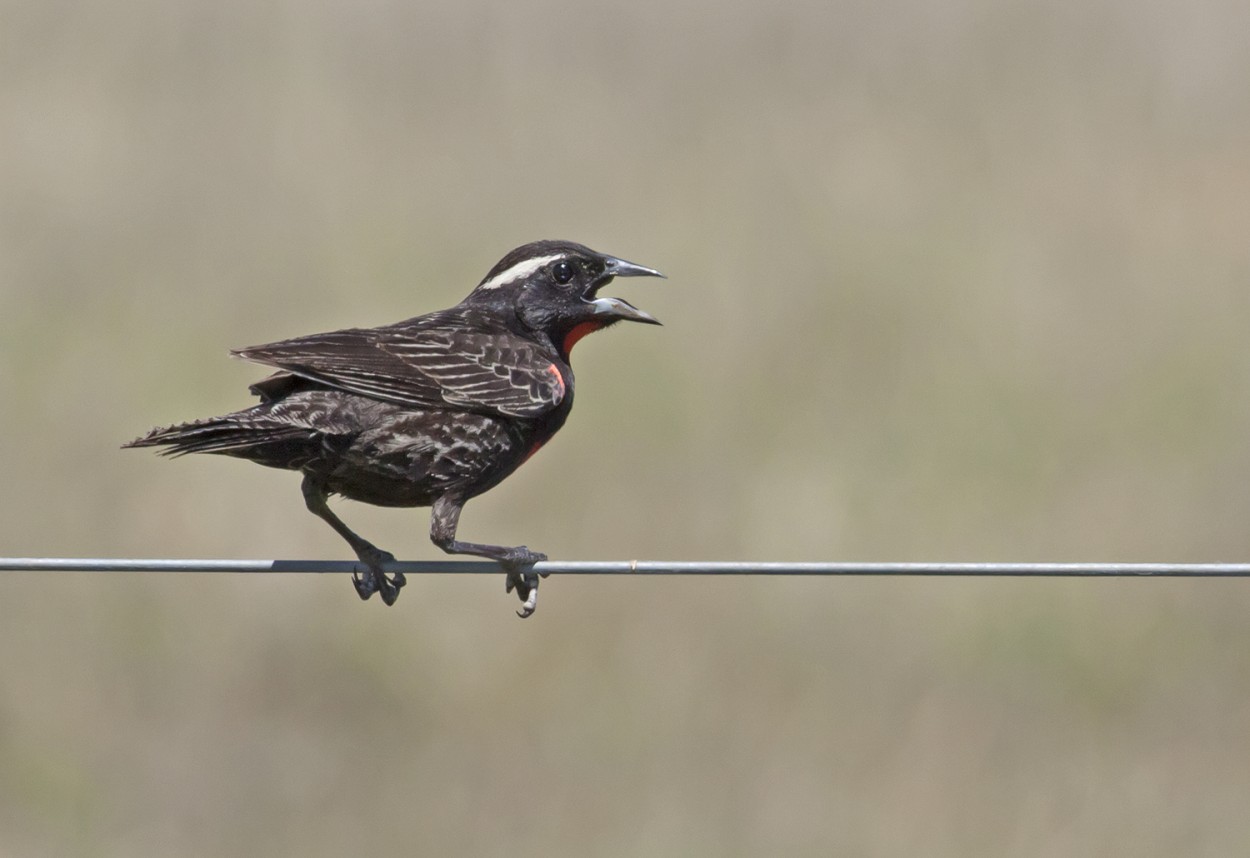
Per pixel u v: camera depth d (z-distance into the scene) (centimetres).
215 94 2053
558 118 2103
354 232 1734
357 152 1947
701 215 1819
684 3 2508
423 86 2150
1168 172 1962
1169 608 1296
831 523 1327
